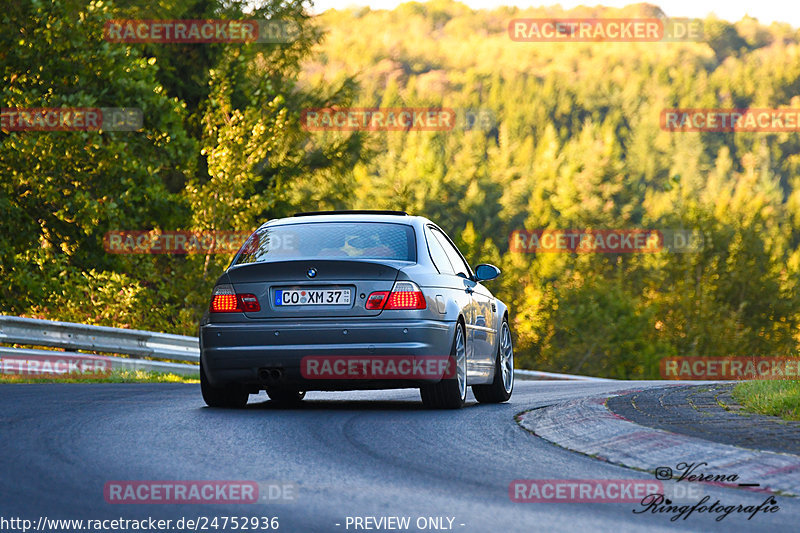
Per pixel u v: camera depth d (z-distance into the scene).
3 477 18.23
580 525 15.01
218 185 93.12
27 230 76.06
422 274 29.23
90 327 54.72
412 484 18.00
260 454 21.09
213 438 23.25
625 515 15.71
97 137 76.00
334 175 130.50
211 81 97.12
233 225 93.75
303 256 29.56
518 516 15.58
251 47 106.62
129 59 80.94
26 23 75.69
